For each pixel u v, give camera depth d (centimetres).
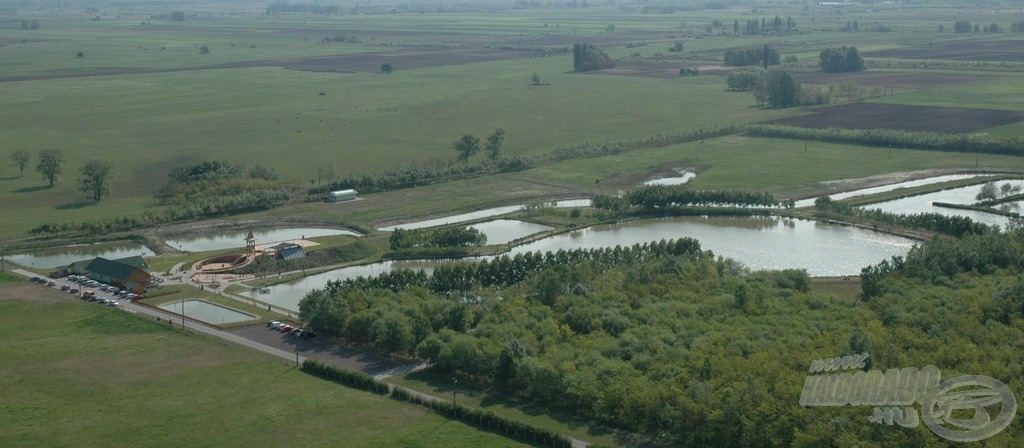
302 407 18200
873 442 15100
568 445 16388
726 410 16162
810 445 15200
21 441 16962
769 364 17475
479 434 17025
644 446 16425
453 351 19625
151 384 19350
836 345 18525
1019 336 19125
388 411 18012
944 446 14838
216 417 17812
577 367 18638
